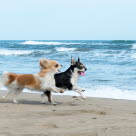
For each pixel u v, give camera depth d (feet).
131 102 26.35
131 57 69.82
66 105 24.73
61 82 26.71
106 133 13.93
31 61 67.31
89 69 51.57
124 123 16.42
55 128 15.31
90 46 111.75
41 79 25.76
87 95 31.78
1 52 100.42
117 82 38.22
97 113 20.02
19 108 22.41
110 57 72.23
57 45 134.41
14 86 26.30
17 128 15.26
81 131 14.42
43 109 22.04
